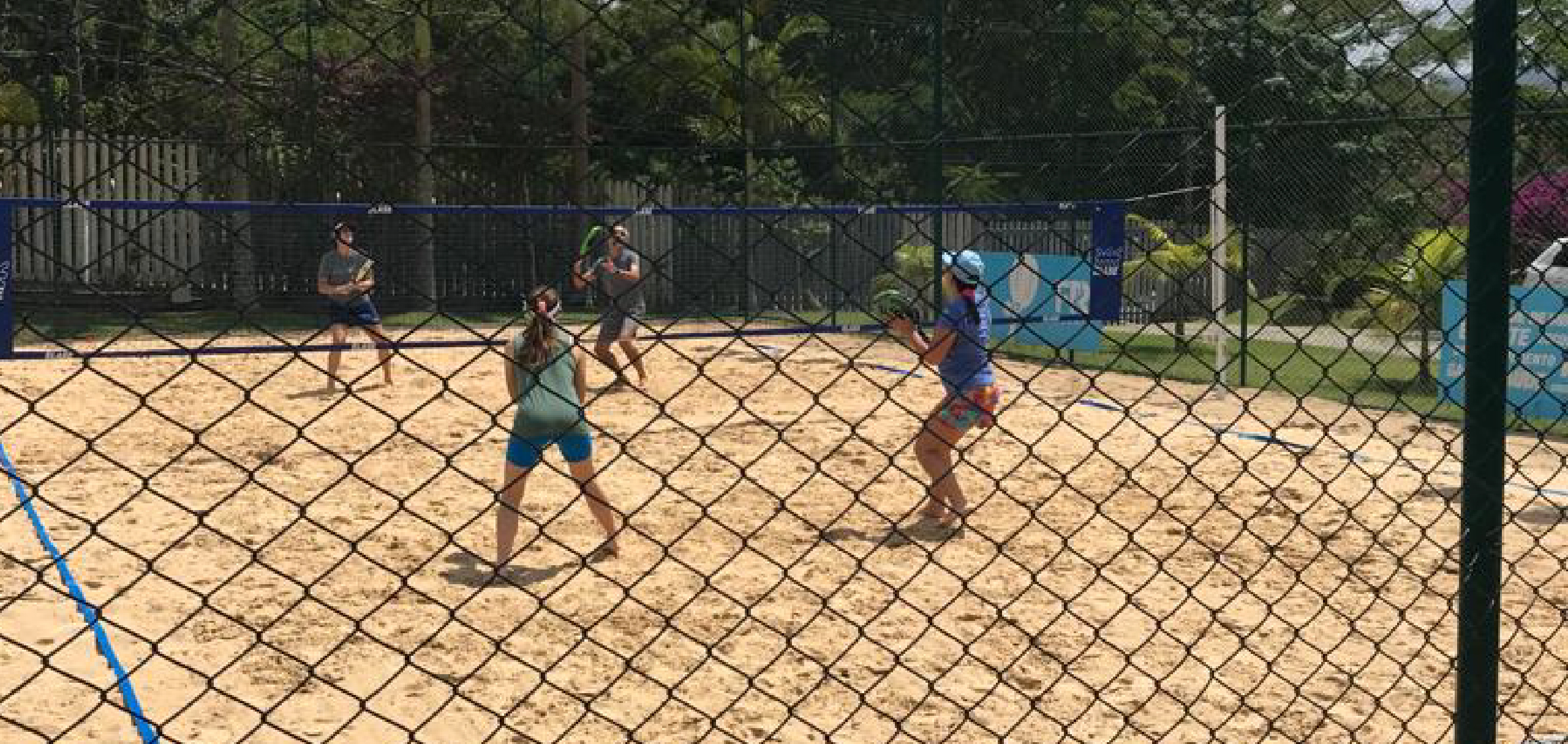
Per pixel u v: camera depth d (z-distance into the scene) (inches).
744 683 192.4
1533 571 261.4
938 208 123.0
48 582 233.9
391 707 181.5
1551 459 382.3
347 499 310.3
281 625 215.0
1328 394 493.0
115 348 547.2
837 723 178.4
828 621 222.1
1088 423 436.8
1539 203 257.9
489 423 423.8
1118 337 623.8
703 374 118.4
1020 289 571.2
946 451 282.5
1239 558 267.3
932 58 396.2
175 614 218.4
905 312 151.3
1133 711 170.1
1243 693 191.6
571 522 292.0
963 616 225.1
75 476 329.4
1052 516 300.7
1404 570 258.2
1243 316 140.4
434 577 245.4
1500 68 114.9
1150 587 245.0
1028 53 395.9
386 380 503.8
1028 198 488.7
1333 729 178.5
